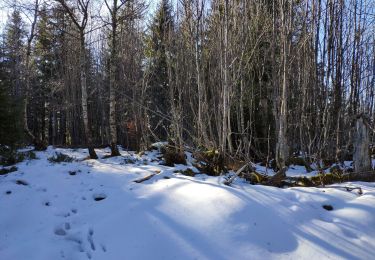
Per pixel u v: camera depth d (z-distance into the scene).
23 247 5.34
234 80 10.11
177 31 14.41
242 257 4.89
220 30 10.10
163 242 5.23
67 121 31.73
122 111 23.23
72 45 23.73
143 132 16.08
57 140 33.25
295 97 13.23
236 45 11.01
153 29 20.61
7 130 10.55
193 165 9.44
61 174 8.74
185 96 14.13
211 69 12.34
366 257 4.84
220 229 5.43
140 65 21.34
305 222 5.62
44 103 32.56
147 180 8.13
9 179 8.23
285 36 9.72
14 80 21.47
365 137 8.24
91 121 31.11
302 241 5.17
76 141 30.23
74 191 7.67
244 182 8.02
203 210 5.93
